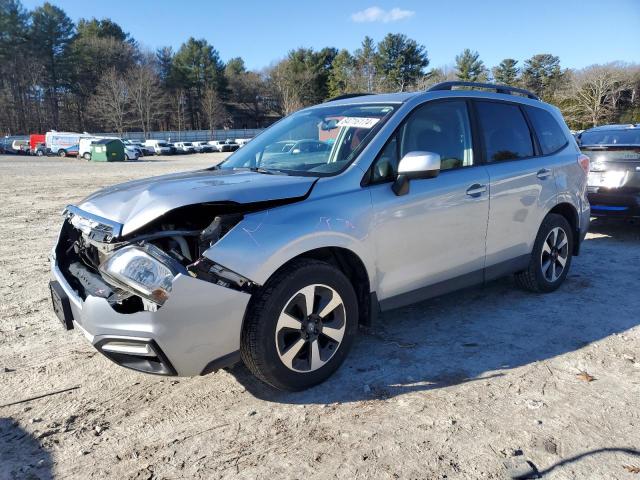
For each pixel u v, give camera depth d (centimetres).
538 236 464
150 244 278
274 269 287
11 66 8919
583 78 6362
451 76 8494
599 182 718
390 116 364
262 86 11631
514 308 454
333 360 323
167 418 293
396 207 343
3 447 268
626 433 271
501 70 8156
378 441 268
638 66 6191
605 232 790
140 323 266
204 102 9869
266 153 403
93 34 10231
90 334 282
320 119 405
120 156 4344
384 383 326
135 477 245
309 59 10025
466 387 320
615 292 495
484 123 422
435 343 383
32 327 427
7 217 1063
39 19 9012
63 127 9488
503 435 271
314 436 273
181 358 271
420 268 366
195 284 266
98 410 302
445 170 384
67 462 256
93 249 327
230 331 280
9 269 620
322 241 305
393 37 8688
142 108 8919
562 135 505
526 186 437
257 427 282
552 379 328
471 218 392
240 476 244
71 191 1658
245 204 290
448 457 254
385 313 443
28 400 313
